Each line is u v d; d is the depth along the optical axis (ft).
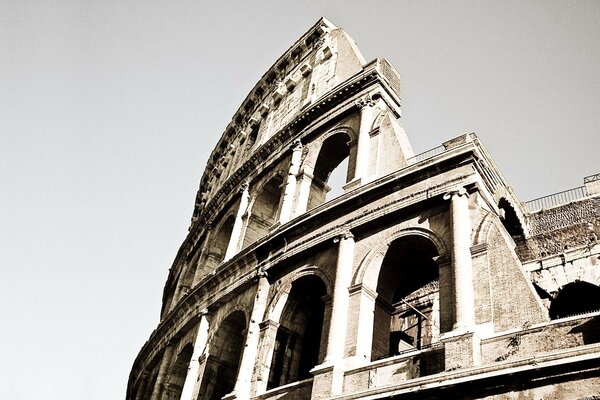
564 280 101.96
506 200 100.63
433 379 69.36
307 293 108.88
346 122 126.31
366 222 98.17
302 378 107.65
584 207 115.85
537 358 63.62
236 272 121.90
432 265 99.50
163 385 132.77
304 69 161.07
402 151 109.40
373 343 90.74
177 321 139.74
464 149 91.45
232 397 96.94
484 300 76.69
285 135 141.28
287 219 120.06
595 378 59.62
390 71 130.00
